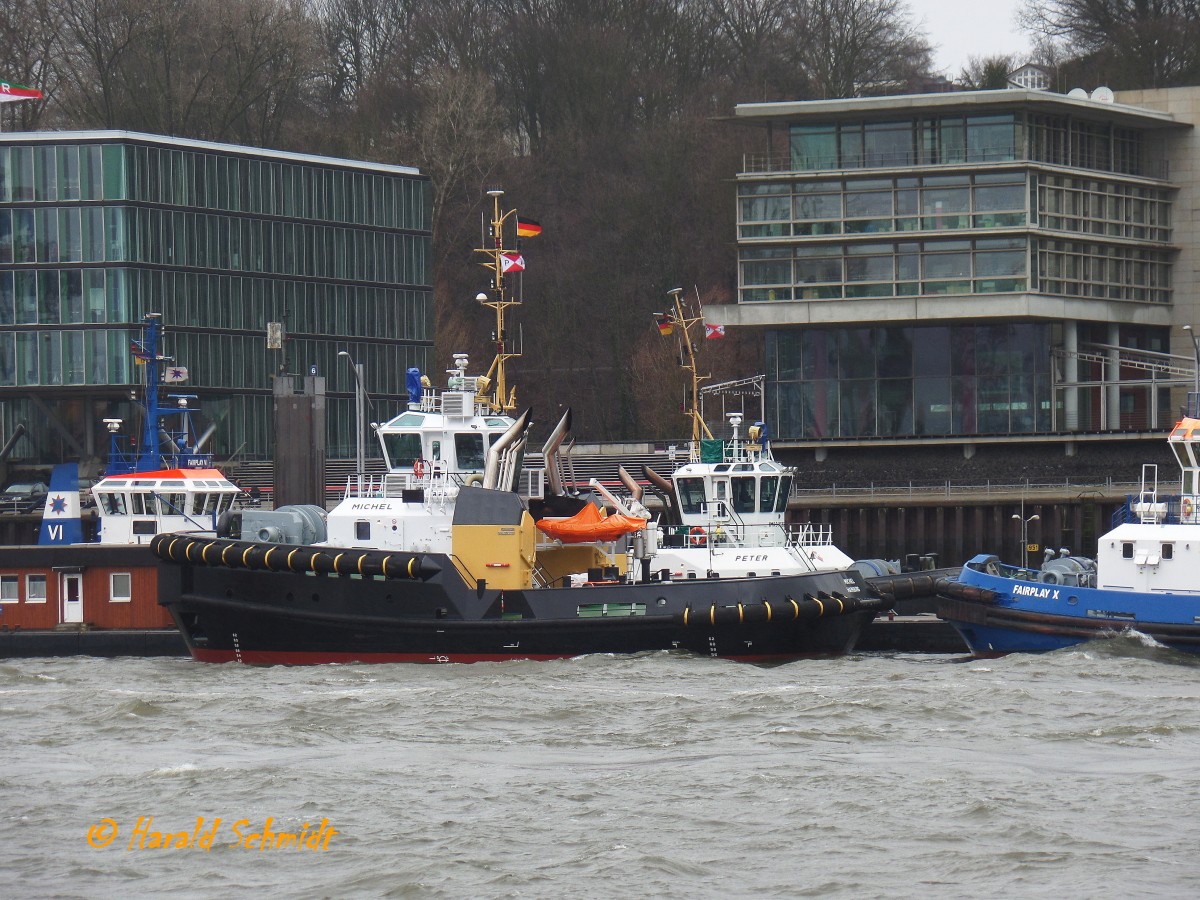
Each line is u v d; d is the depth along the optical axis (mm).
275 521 169250
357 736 124938
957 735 122188
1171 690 140500
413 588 158500
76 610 175750
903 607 190500
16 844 97688
